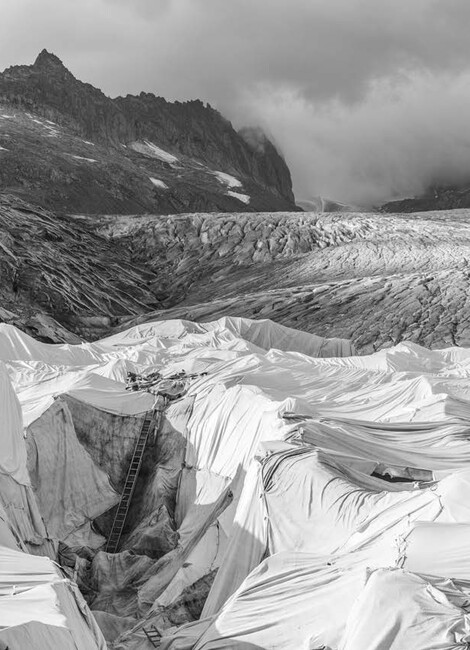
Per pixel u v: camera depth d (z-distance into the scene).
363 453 35.12
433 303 119.38
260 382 54.03
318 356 98.06
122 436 48.94
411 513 25.20
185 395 51.47
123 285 149.88
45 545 37.59
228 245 166.75
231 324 97.88
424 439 38.19
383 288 126.62
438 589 19.59
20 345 74.00
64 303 131.38
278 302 127.69
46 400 49.09
